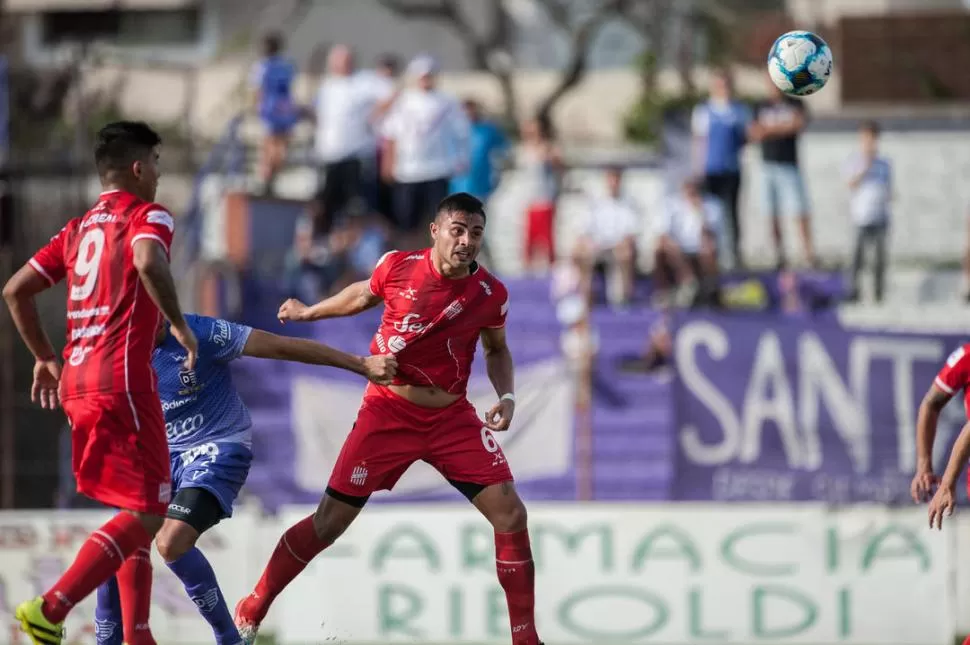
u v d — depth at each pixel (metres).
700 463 48.09
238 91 84.00
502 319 24.48
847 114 62.53
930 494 25.69
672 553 36.66
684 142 54.72
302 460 48.53
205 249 57.66
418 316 23.86
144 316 20.94
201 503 23.50
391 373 22.86
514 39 98.94
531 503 47.66
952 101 76.75
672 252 52.12
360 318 51.38
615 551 36.75
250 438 24.66
